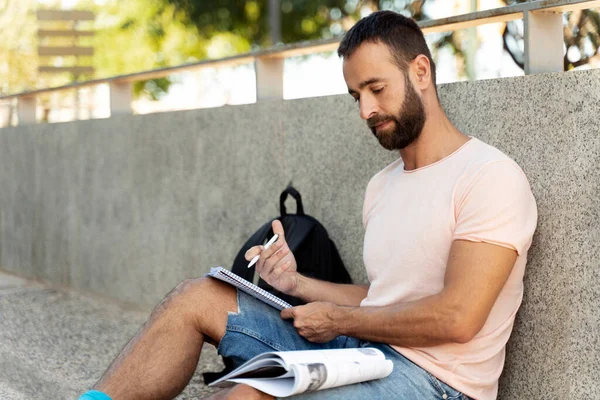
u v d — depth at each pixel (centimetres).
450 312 264
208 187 543
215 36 2192
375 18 295
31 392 445
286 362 240
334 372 248
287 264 318
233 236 523
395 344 278
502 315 290
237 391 249
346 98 428
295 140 465
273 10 1433
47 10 1462
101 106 909
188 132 561
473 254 268
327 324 287
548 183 304
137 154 621
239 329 288
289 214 432
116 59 2156
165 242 592
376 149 411
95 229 685
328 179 443
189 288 294
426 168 294
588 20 610
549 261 302
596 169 287
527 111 314
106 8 2164
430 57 298
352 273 429
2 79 1441
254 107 496
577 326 293
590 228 288
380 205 310
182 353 289
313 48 448
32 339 560
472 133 340
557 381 300
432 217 284
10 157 836
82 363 497
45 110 993
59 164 740
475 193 275
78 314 630
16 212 827
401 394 269
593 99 288
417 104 292
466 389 278
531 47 328
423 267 286
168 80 2192
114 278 661
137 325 586
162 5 2183
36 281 787
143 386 284
